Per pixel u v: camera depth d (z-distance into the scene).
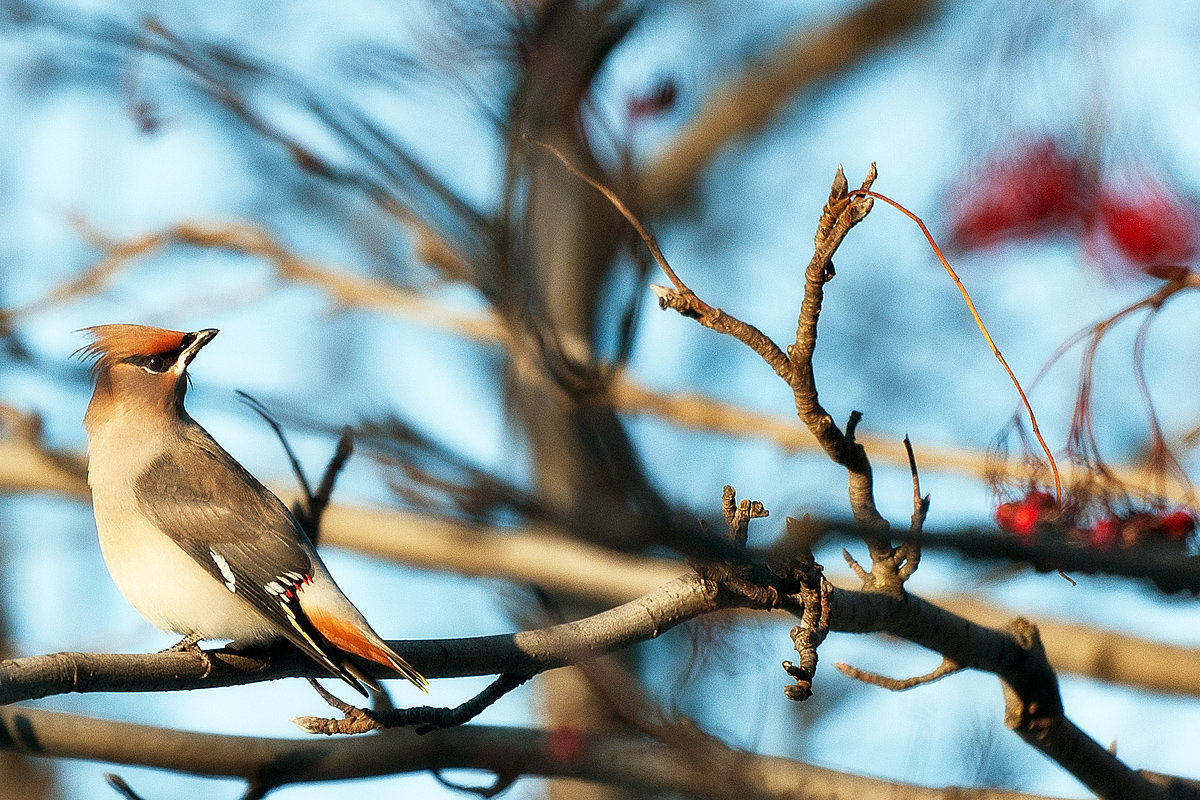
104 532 11.44
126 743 9.74
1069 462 9.01
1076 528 8.75
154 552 11.00
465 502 7.08
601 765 9.72
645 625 8.94
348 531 14.02
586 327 12.47
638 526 6.87
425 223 8.78
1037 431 8.38
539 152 8.85
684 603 8.97
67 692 8.85
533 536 13.95
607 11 8.92
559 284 12.37
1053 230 10.62
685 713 8.78
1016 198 10.59
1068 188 10.49
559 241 12.20
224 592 10.62
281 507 11.22
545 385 7.85
